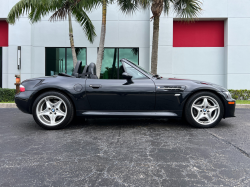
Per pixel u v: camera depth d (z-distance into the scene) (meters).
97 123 3.65
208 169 1.74
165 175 1.63
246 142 2.50
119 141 2.56
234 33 9.37
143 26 9.68
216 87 3.25
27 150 2.24
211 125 3.25
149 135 2.83
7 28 9.95
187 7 6.39
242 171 1.70
